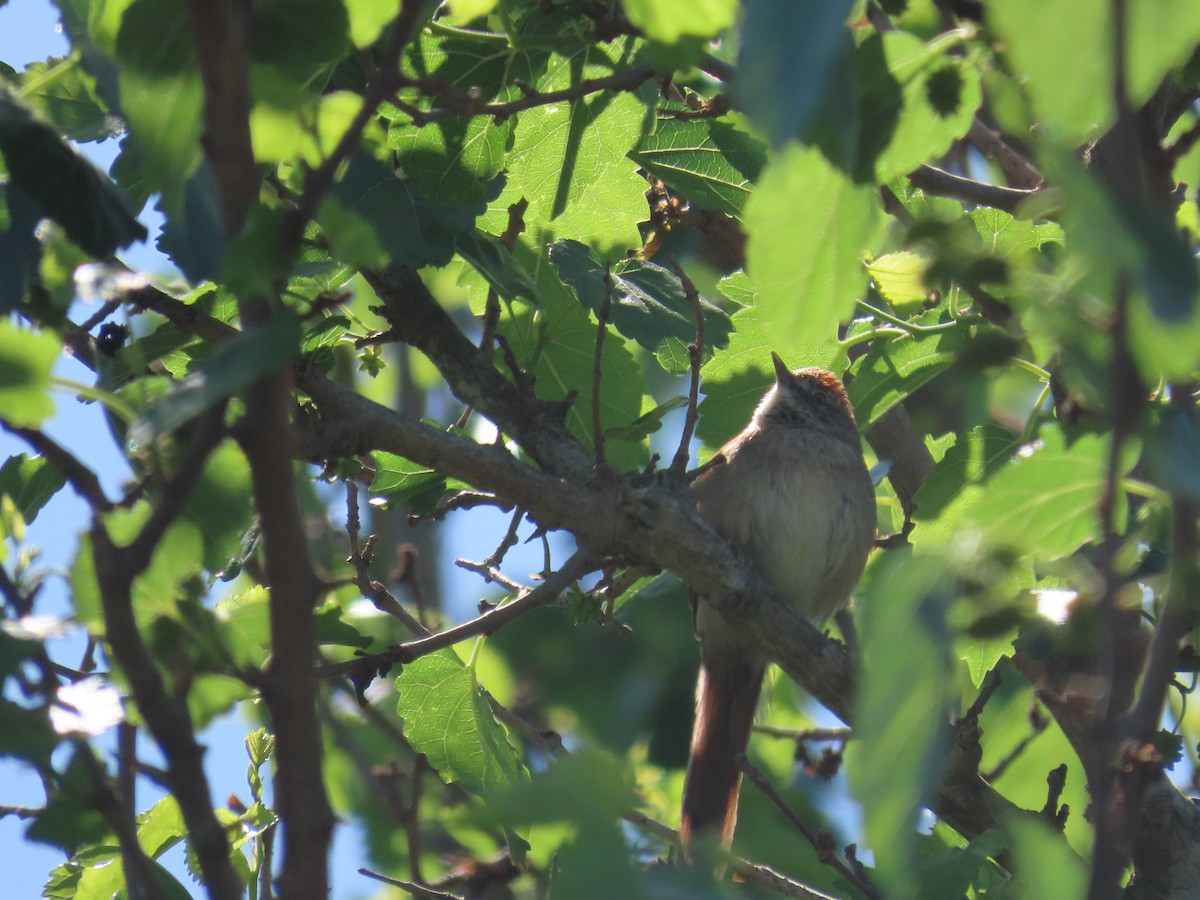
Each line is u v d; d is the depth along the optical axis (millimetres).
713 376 9039
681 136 7609
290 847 4133
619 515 7043
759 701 10898
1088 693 6859
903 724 3490
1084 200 2984
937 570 3666
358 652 6133
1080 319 3365
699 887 3260
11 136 4586
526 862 8508
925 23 5797
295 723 4145
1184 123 6227
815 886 10031
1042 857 3705
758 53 3037
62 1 4840
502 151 6836
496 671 12828
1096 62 3430
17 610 4816
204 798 4035
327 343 7301
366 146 5672
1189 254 2916
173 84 4254
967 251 3473
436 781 11992
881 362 8258
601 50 7066
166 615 4344
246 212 3793
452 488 8234
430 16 6039
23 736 4055
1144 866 7309
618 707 12891
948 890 5820
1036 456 3973
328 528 11539
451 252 6766
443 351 7645
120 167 6215
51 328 5113
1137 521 4676
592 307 7855
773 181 4250
